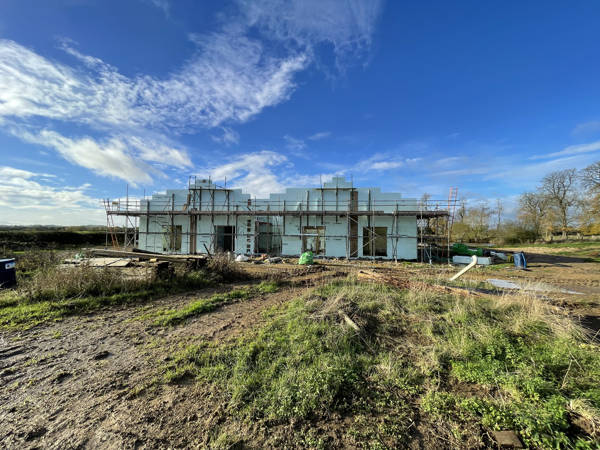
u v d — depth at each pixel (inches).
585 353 141.8
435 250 768.3
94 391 118.6
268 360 141.6
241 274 406.3
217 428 95.0
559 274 478.6
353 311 209.2
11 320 207.6
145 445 87.9
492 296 265.1
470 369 131.0
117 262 366.9
